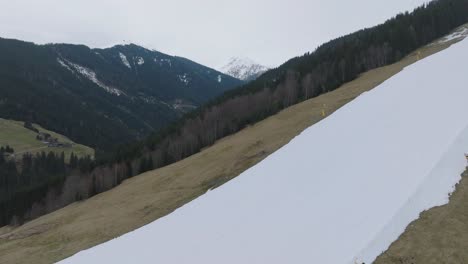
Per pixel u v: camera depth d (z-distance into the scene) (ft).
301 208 71.67
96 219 186.80
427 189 61.93
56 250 156.87
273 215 74.08
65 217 221.87
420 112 88.89
